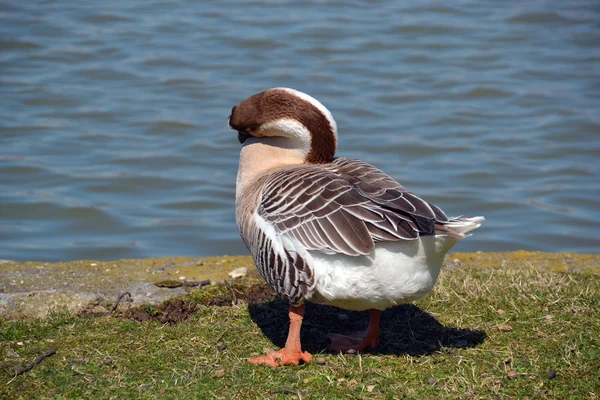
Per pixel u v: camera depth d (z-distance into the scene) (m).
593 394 8.73
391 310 11.35
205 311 11.16
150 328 10.61
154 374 9.34
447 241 8.87
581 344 9.85
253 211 9.81
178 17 36.00
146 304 11.43
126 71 29.75
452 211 20.55
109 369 9.45
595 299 11.24
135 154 23.58
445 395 8.77
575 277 12.48
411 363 9.58
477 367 9.42
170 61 30.75
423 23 35.47
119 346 10.05
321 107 10.52
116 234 19.03
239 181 10.91
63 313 11.02
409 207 8.93
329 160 10.72
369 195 9.19
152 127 25.41
